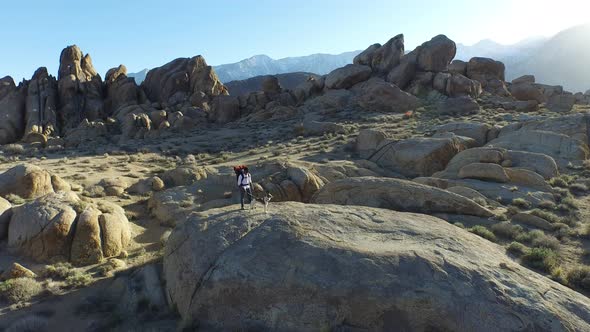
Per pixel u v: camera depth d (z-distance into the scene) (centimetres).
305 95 7919
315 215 1472
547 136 3419
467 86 6762
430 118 5703
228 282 1167
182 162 4469
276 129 6106
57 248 1878
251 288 1130
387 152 3803
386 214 1540
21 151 5244
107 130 6519
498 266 1132
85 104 7388
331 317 1023
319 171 3247
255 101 7812
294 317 1057
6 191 2634
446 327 934
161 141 5744
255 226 1388
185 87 8319
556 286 1081
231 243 1310
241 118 7362
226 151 4975
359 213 1524
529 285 1043
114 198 3042
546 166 2916
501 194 2488
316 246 1185
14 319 1410
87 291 1619
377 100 6600
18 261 1812
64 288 1647
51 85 7450
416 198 2195
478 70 7619
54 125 6612
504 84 7519
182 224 1570
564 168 3020
